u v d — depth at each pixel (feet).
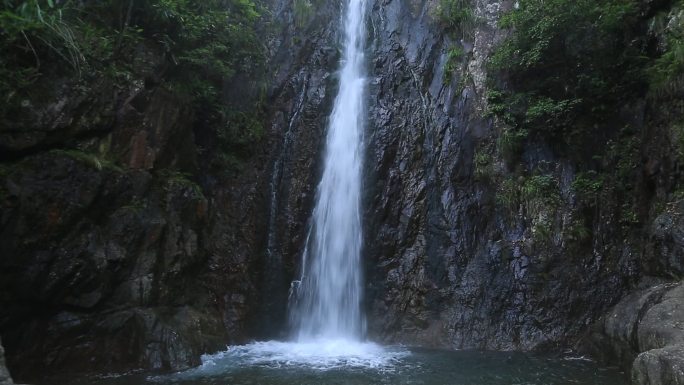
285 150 45.68
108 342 29.45
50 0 23.82
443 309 38.06
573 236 36.50
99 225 30.12
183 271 34.65
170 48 36.94
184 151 38.19
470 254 39.27
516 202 38.93
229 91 45.70
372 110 45.75
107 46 31.81
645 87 36.83
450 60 46.37
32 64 27.89
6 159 26.81
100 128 30.83
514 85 41.98
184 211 35.37
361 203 42.47
